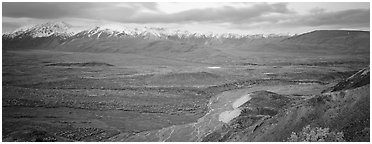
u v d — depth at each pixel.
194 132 46.72
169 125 54.44
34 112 60.16
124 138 47.78
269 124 38.53
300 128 34.53
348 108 33.72
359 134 30.80
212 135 43.16
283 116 37.75
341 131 31.88
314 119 34.66
